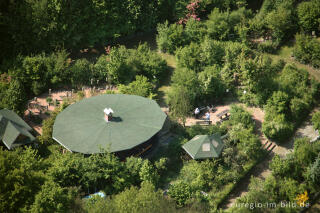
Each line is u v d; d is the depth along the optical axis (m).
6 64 81.69
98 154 59.62
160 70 82.12
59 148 66.00
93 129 64.38
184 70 77.62
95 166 58.41
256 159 65.31
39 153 66.12
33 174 54.44
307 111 74.69
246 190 61.47
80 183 58.47
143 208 50.84
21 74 77.88
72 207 51.97
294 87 75.94
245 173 63.16
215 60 82.38
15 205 50.75
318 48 81.38
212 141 63.72
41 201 49.44
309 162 63.25
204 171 60.88
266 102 74.50
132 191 53.47
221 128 68.75
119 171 59.28
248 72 76.00
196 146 63.19
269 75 78.75
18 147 62.94
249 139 65.44
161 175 62.88
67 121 66.31
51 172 57.03
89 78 80.75
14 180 52.03
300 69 79.62
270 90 75.31
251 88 76.88
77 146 61.59
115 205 51.59
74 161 59.03
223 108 75.81
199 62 83.31
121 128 64.69
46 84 79.56
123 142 62.25
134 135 63.59
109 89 80.19
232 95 78.62
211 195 58.91
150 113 68.25
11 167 54.16
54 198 50.38
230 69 80.94
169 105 74.88
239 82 80.06
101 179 59.28
